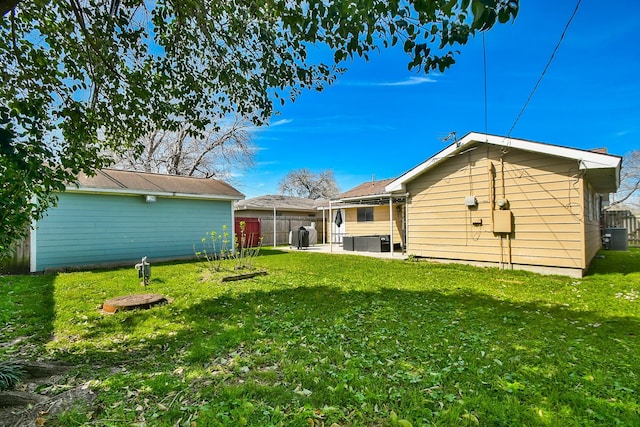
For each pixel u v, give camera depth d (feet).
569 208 22.90
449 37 6.90
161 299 16.42
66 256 28.55
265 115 13.44
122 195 31.96
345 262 31.65
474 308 14.73
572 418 6.51
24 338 11.63
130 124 13.44
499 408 6.81
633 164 75.41
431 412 6.73
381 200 44.73
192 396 7.52
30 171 7.76
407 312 14.12
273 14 8.82
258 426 6.31
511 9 5.34
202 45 12.49
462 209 28.55
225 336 11.34
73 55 11.43
